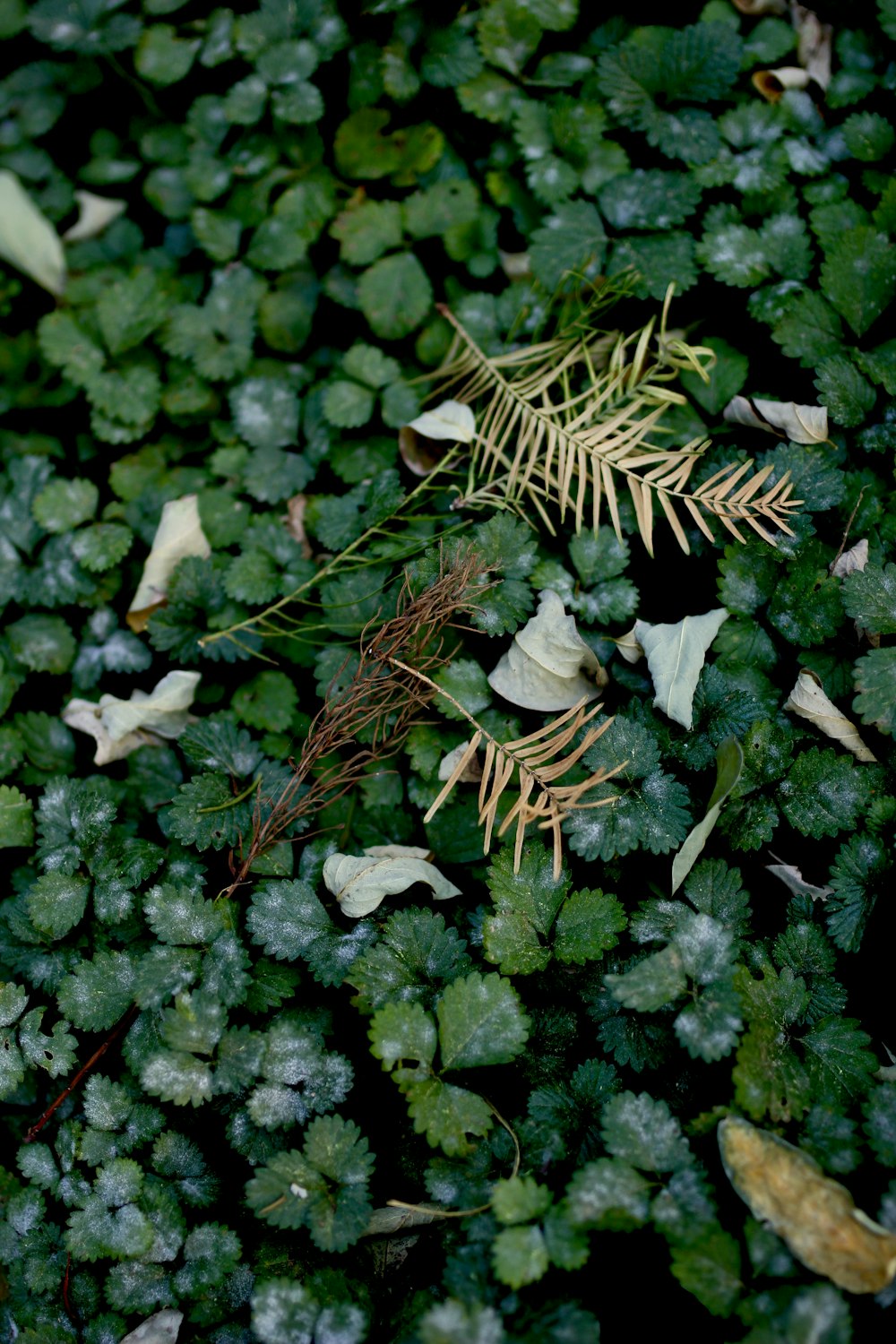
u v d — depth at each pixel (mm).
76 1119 769
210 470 860
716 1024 732
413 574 800
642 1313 739
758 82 853
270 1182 732
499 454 822
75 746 838
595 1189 716
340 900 775
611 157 845
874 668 769
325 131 873
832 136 848
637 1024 755
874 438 809
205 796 790
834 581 782
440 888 777
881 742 779
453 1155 739
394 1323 732
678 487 799
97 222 877
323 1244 725
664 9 871
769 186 836
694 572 817
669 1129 724
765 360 839
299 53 854
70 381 869
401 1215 746
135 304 861
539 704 792
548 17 856
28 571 848
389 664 787
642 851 784
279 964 772
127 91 877
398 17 857
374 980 758
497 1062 739
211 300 864
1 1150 788
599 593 800
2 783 830
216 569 836
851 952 769
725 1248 709
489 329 855
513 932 757
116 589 849
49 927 778
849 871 764
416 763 791
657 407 830
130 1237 747
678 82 842
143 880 790
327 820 798
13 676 840
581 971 766
